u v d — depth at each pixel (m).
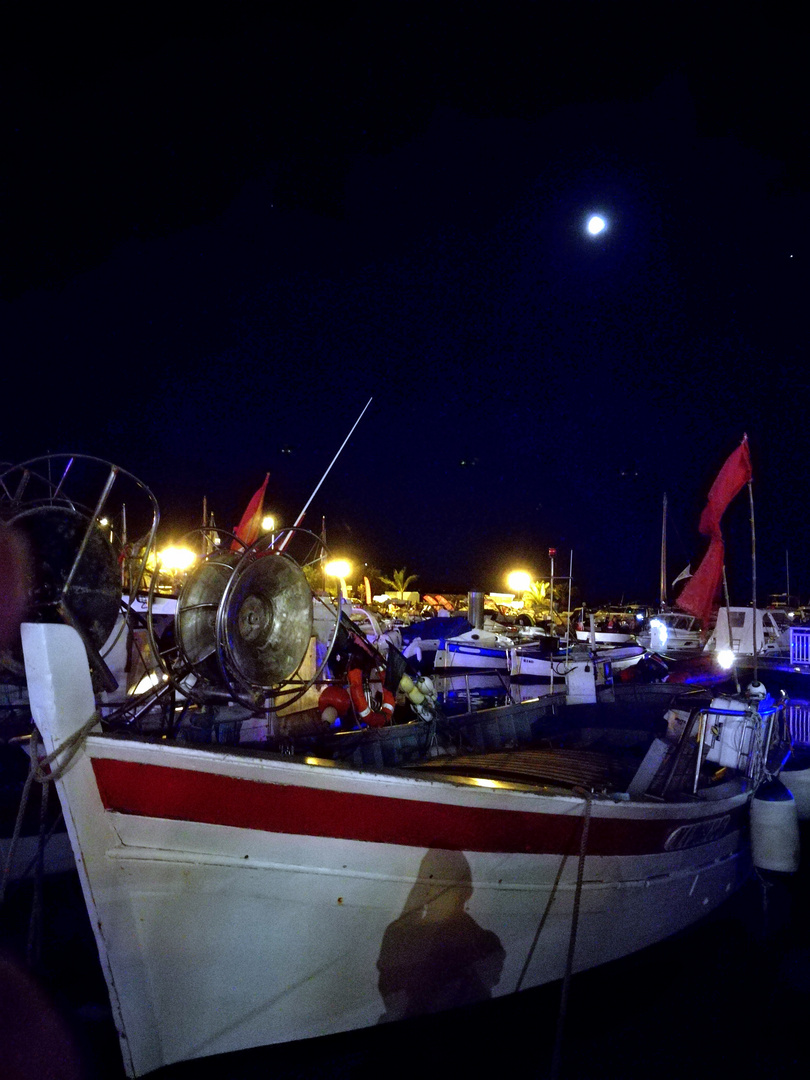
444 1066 4.23
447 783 3.85
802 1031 4.68
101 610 3.79
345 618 6.40
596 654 13.22
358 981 3.92
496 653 14.59
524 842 4.23
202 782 3.32
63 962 4.45
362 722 6.33
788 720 8.23
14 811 4.90
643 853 4.99
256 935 3.60
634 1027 4.70
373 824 3.73
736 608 17.44
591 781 5.98
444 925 4.11
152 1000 3.42
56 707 3.02
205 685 4.53
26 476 3.81
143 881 3.29
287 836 3.55
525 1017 4.65
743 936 6.03
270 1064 3.89
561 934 4.63
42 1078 3.73
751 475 6.93
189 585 4.47
